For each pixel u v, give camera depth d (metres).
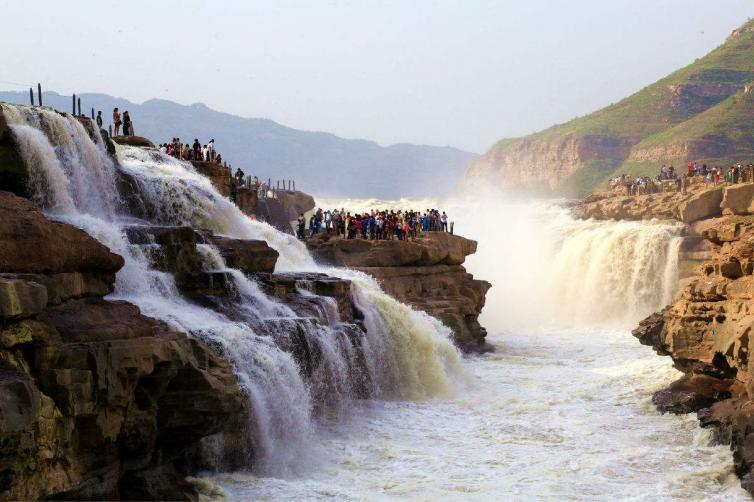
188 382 29.38
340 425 41.50
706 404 43.38
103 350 26.64
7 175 37.81
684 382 45.66
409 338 51.97
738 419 36.06
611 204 97.81
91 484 26.50
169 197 49.09
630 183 112.06
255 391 34.06
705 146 170.12
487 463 36.31
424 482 33.66
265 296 42.00
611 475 34.72
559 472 35.03
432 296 67.81
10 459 23.33
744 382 39.03
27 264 27.94
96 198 44.16
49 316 27.66
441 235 71.25
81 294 29.81
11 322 25.16
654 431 41.00
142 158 55.38
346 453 37.16
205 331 33.88
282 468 34.62
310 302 44.44
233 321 37.28
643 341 49.09
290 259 57.09
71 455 25.89
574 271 90.12
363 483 33.47
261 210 80.50
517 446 38.94
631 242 85.38
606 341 73.69
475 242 75.56
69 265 29.31
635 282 84.31
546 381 53.88
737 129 172.25
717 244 47.00
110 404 26.83
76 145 43.47
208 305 38.25
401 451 37.69
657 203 92.88
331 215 73.31
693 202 83.38
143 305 34.06
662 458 36.62
